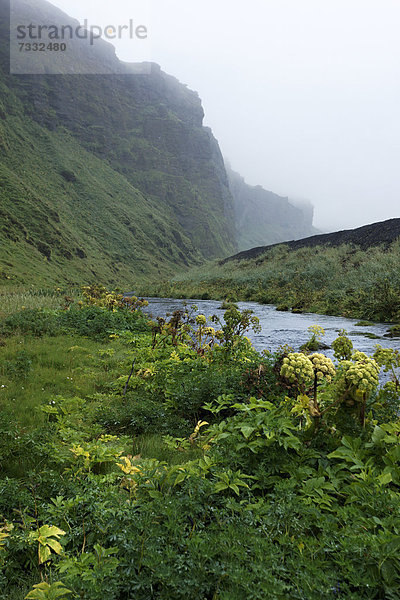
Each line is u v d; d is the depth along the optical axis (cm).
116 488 313
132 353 943
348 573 207
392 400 433
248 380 558
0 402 546
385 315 1828
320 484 282
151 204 18112
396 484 289
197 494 277
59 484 316
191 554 216
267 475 309
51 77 16925
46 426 442
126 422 516
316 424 355
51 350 927
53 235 8575
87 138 18100
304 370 360
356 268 2948
